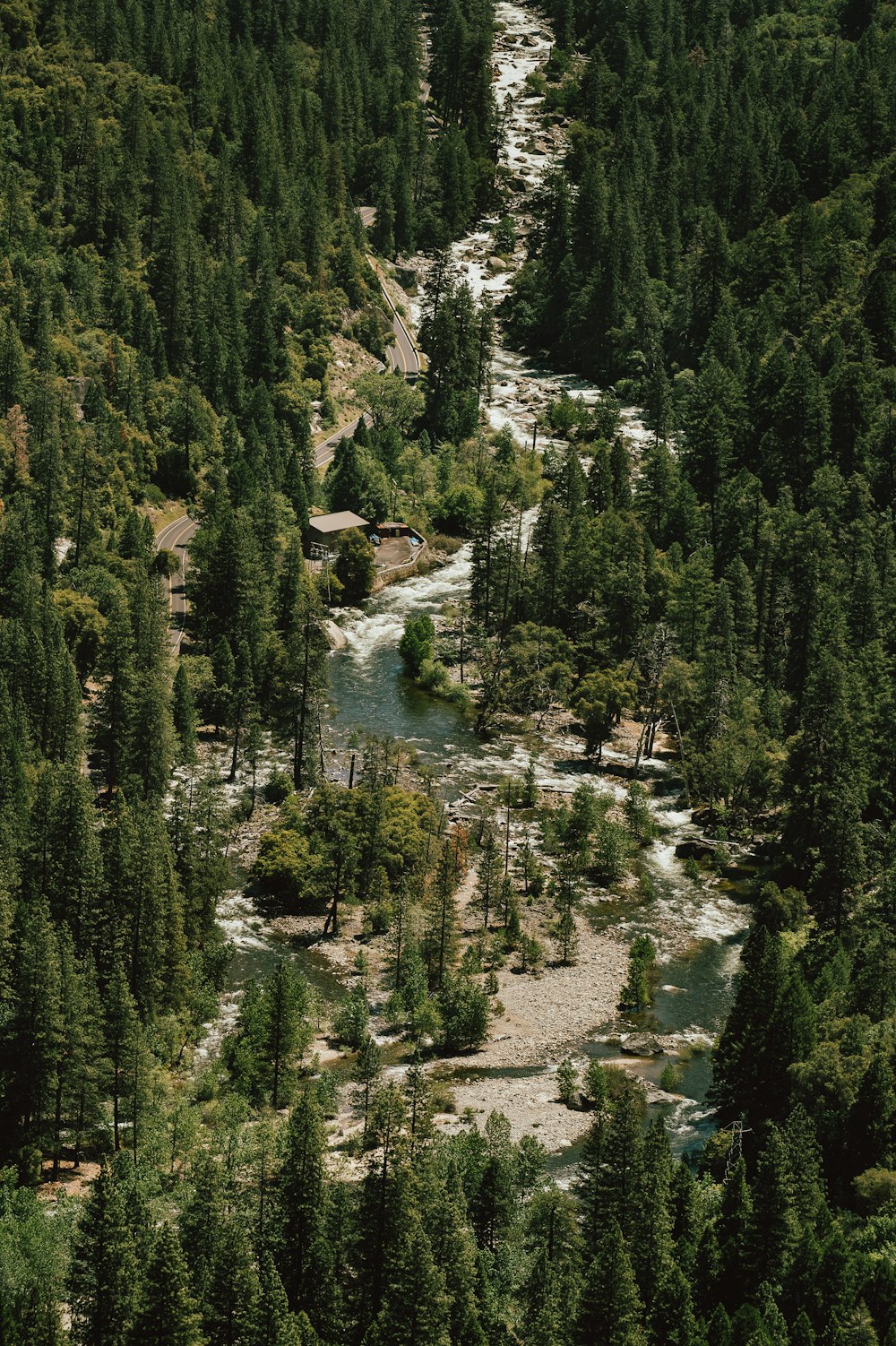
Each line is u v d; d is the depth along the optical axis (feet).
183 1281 302.66
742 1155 388.37
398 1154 343.87
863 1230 354.13
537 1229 351.25
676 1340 314.96
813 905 543.39
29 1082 408.67
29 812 525.34
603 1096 423.23
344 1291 337.11
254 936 523.29
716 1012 486.38
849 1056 396.78
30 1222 349.82
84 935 470.80
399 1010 477.77
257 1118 415.64
